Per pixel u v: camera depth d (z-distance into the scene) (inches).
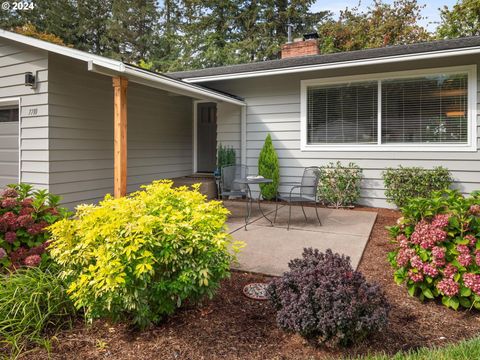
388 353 82.4
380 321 80.6
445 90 246.5
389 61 238.4
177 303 94.0
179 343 87.5
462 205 107.8
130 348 86.2
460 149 242.4
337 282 85.4
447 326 94.9
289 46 368.2
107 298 84.0
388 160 263.6
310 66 260.1
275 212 233.8
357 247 161.8
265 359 80.8
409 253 107.8
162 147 319.6
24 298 92.2
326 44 695.1
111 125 261.0
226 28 781.9
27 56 221.0
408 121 257.6
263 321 96.9
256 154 311.9
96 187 248.8
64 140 225.0
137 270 83.0
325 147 283.3
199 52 787.4
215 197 317.7
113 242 84.4
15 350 84.0
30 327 90.7
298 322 82.7
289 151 297.7
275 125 302.7
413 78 254.2
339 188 271.4
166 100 323.6
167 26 879.1
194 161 366.9
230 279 126.0
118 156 193.2
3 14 715.4
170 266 92.2
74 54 192.5
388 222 221.3
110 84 259.1
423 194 243.0
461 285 101.1
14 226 115.7
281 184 301.9
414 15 673.0
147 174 300.2
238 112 318.7
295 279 91.2
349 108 275.3
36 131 219.3
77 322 97.7
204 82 319.0
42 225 119.6
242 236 181.6
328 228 199.9
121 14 828.6
